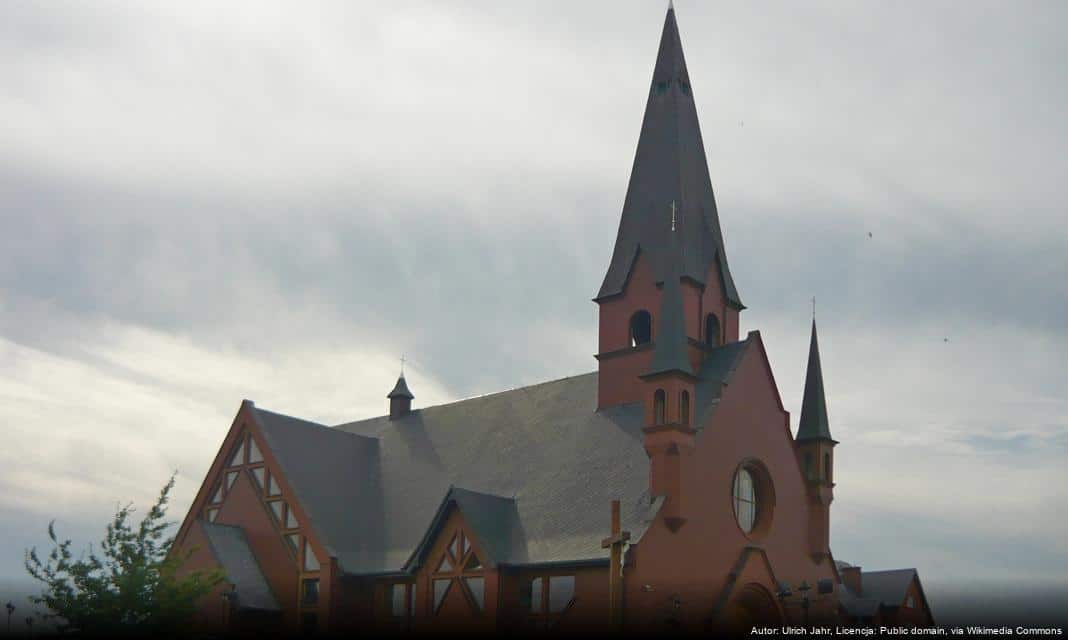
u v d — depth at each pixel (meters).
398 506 84.56
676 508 68.56
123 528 63.69
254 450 85.19
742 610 73.56
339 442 90.44
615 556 64.44
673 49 89.06
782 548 77.00
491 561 70.44
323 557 78.25
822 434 81.44
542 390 87.38
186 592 62.59
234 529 83.06
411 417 95.31
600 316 84.25
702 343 81.25
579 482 75.00
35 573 61.19
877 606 104.94
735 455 74.44
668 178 84.88
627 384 80.38
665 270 76.19
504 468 81.50
